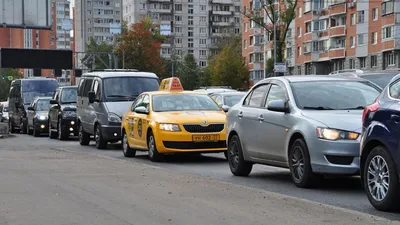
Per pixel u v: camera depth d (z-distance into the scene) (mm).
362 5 103812
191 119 21828
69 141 37969
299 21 124125
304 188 14859
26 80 53312
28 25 52844
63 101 40000
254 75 145000
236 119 17938
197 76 171500
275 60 77750
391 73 26375
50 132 41562
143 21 122625
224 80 137000
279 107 15344
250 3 145500
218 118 22078
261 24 81750
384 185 11398
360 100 15531
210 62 153625
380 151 11445
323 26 116500
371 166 11781
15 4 52406
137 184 15078
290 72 128250
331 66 116750
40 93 52719
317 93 15672
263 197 12867
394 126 11039
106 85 30188
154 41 122625
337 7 109938
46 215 11156
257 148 16703
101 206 12008
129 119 25000
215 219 10641
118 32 105625
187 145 21672
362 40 104062
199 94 24312
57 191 13969
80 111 33344
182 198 12844
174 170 19734
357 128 13734
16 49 84500
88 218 10867
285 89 16078
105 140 29453
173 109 23312
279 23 83688
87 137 33031
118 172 17781
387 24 96688
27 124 48719
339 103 15367
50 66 86250
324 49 115625
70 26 102125
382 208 11469
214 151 21844
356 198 13367
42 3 53312
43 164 20188
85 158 22562
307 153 14406
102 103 29609
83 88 33188
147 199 12773
